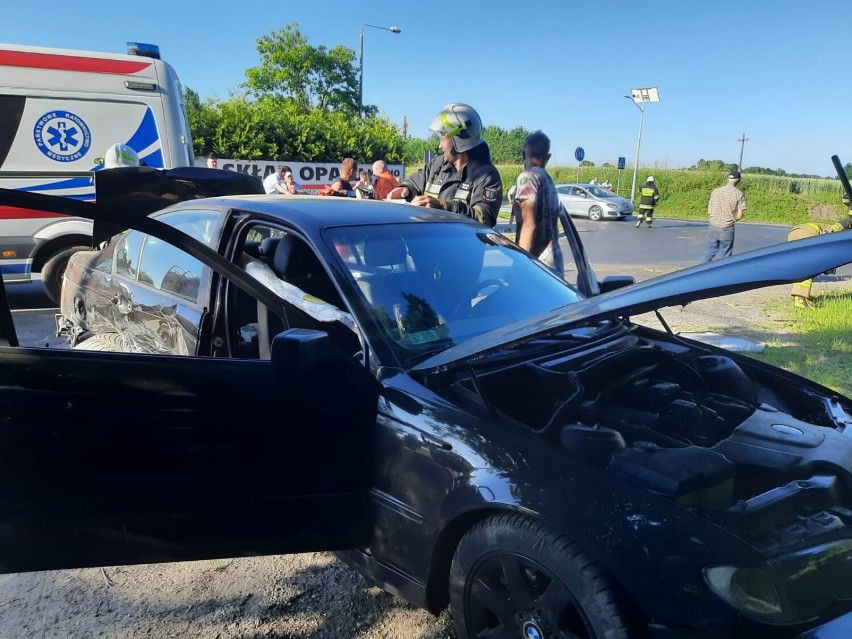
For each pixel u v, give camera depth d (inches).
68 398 83.6
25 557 83.7
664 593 70.7
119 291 160.1
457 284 120.8
